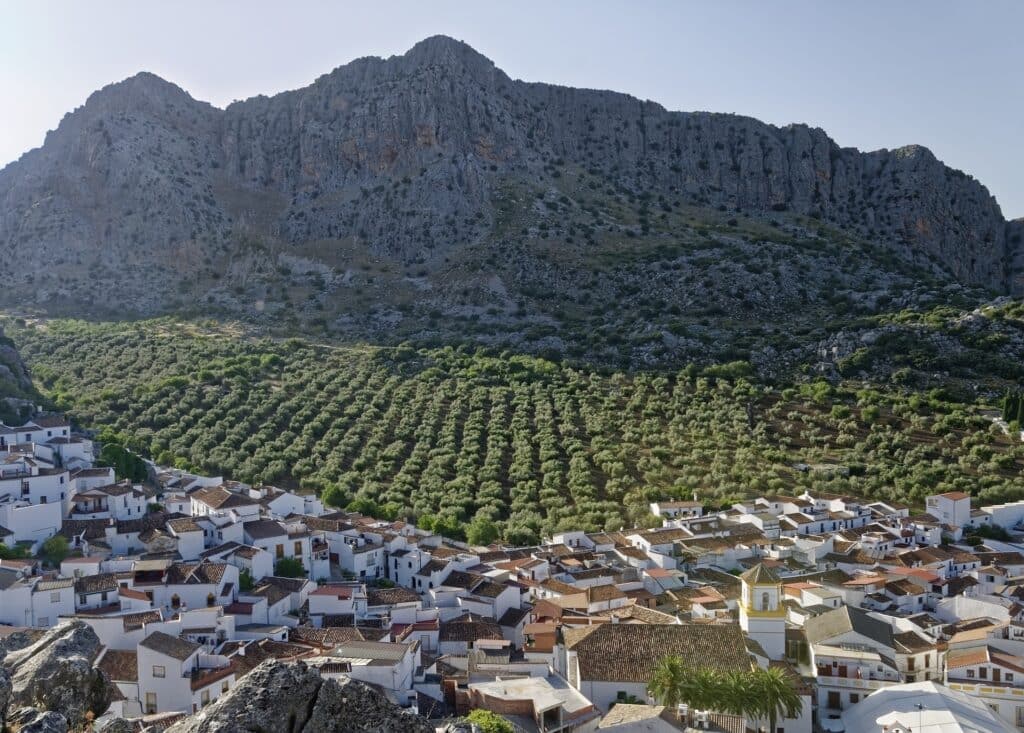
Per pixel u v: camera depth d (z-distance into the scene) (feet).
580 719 220.02
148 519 384.06
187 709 229.66
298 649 266.77
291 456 599.98
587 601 331.98
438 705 239.50
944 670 285.84
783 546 432.66
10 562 320.29
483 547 440.86
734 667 247.50
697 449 628.28
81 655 124.06
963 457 611.06
